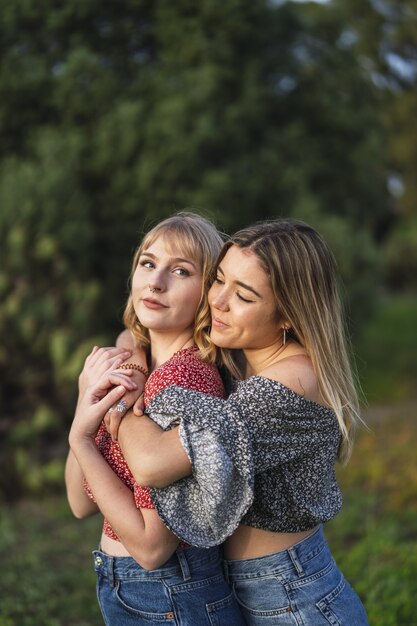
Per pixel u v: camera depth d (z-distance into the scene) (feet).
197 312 6.72
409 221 78.33
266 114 31.45
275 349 6.59
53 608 12.66
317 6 33.78
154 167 27.09
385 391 32.86
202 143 27.61
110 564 6.43
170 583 6.18
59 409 20.57
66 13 27.81
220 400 5.96
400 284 74.23
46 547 15.69
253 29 30.25
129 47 29.25
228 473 5.61
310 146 32.55
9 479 19.52
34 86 27.55
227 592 6.40
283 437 6.03
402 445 22.63
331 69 34.04
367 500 17.40
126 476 6.32
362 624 6.52
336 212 34.35
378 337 45.42
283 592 6.30
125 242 27.94
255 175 29.63
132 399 6.23
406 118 68.33
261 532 6.35
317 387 6.29
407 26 64.08
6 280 20.44
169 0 28.71
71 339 20.90
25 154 27.71
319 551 6.52
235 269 6.27
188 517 5.80
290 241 6.35
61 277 21.93
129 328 7.14
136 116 27.12
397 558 13.80
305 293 6.31
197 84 28.04
